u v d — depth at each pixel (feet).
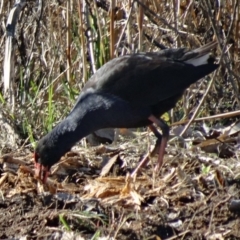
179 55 34.58
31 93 42.60
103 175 33.19
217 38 34.94
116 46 38.75
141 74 33.53
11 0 43.60
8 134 37.96
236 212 27.76
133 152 35.53
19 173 32.22
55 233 26.91
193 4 40.11
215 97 41.01
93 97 33.19
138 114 33.71
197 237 26.53
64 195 29.53
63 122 32.76
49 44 42.88
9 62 39.04
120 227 26.37
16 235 26.91
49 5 42.57
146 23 41.32
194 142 36.76
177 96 34.50
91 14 41.34
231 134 37.83
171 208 28.60
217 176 30.73
